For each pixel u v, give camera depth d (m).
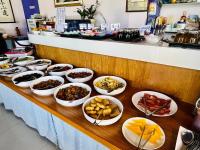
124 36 1.32
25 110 1.83
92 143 1.17
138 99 1.13
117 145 0.78
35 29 2.07
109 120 0.88
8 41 2.39
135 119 0.92
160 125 0.90
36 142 1.75
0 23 3.17
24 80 1.43
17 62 1.84
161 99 1.09
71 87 1.26
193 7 2.04
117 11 2.64
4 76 1.60
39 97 1.21
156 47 1.06
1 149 1.68
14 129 1.96
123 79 1.37
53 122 1.47
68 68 1.67
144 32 1.41
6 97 2.10
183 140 0.74
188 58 0.95
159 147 0.75
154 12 1.87
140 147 0.76
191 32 1.10
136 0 2.41
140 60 1.17
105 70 1.50
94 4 2.80
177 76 1.09
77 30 1.73
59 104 1.12
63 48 1.72
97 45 1.37
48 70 1.63
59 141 1.54
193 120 0.87
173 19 2.21
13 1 3.29
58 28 1.82
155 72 1.18
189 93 1.08
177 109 1.02
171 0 2.05
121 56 1.26
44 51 2.03
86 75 1.48
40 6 3.56
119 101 1.06
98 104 1.00
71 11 3.10
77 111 1.04
